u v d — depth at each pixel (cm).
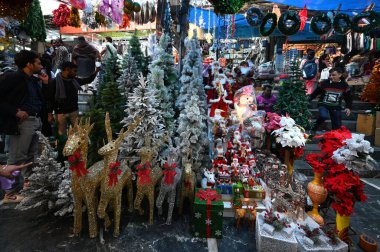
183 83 346
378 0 520
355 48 712
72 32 788
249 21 384
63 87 367
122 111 334
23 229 251
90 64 501
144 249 227
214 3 315
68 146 206
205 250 229
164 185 266
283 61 827
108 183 225
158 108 329
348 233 264
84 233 246
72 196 255
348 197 222
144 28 671
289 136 301
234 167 307
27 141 305
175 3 456
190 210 288
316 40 940
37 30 589
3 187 181
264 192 282
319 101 521
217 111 333
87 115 307
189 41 355
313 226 246
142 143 292
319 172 256
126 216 281
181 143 289
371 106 614
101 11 378
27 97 298
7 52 565
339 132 248
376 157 505
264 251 221
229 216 290
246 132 361
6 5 309
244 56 1107
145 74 385
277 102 429
